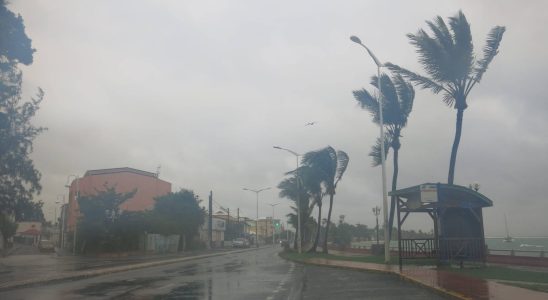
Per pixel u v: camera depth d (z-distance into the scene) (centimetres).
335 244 7731
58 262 3825
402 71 2972
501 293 1269
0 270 2794
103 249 5312
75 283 2028
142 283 1986
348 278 2056
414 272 2061
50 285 1950
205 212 7462
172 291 1659
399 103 3597
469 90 2911
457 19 2802
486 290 1334
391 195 2538
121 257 4812
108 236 5294
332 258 3709
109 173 7338
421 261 2820
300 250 5241
